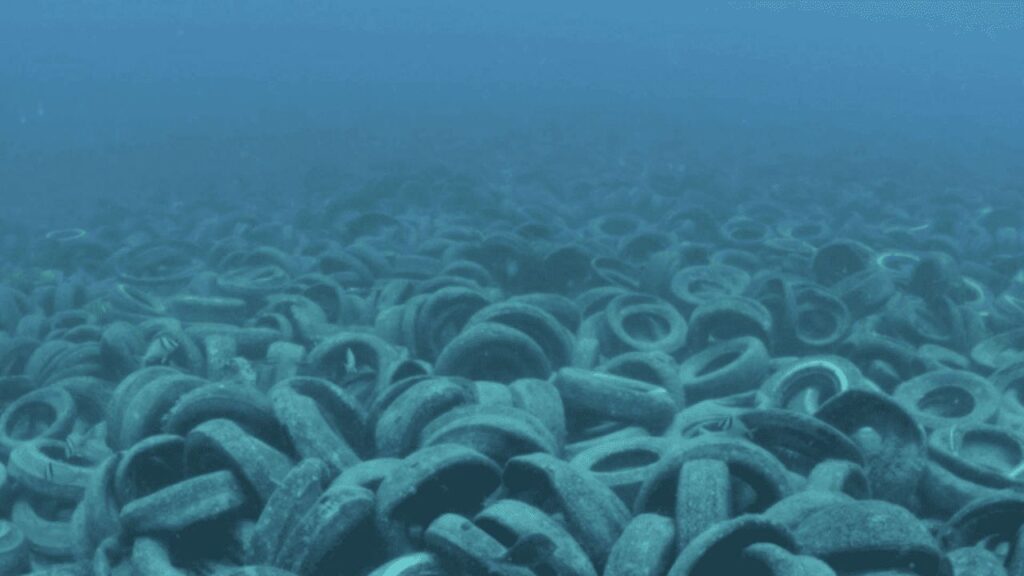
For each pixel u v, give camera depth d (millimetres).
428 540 5926
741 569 5570
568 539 5953
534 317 10484
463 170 31281
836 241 14703
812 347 12062
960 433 8898
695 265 15453
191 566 6641
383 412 7938
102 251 19578
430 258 15414
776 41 141000
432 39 139000
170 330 11250
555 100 61844
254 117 55156
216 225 21938
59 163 39625
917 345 12445
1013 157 39656
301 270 16094
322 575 6055
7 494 8984
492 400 8492
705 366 11156
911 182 29969
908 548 5707
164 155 40844
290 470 6723
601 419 9250
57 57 113938
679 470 6531
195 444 6922
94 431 10320
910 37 160375
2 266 20156
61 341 12117
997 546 6902
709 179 26750
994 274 16203
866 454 7953
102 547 6633
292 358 10961
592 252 15547
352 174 30828
